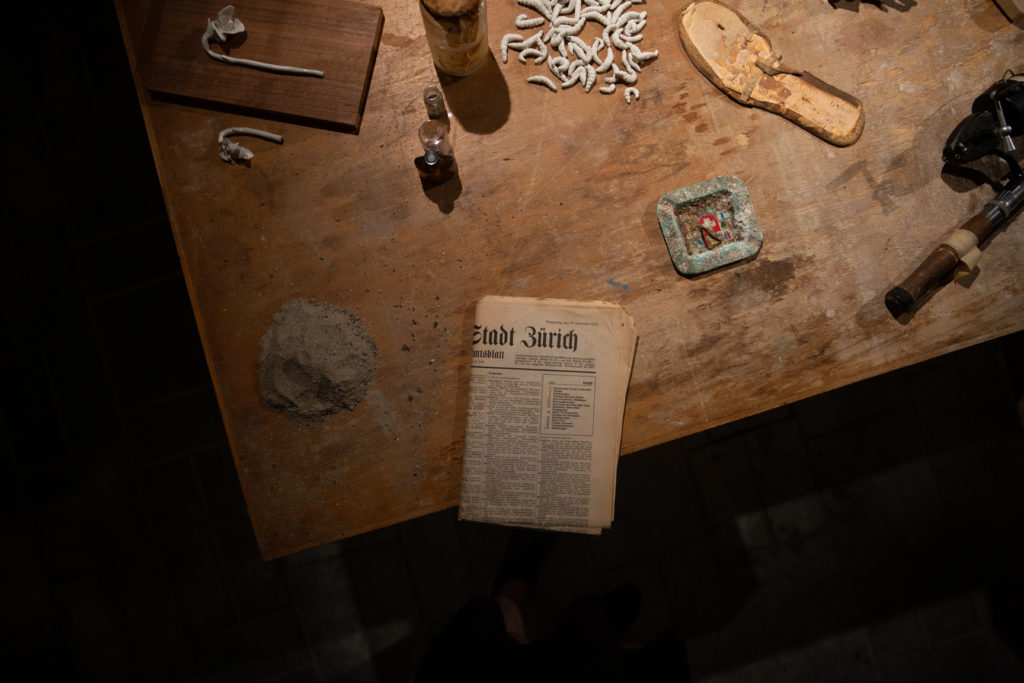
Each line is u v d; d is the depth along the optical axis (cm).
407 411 73
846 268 73
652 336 73
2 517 113
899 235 73
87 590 112
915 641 111
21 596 112
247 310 73
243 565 113
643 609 111
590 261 73
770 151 74
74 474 113
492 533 112
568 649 89
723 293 73
